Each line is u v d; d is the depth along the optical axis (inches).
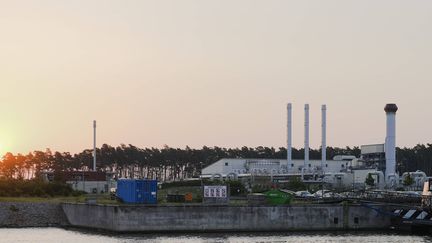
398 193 4857.3
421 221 3959.2
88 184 7322.8
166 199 4672.7
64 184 6072.8
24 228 4249.5
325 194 5029.5
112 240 3427.7
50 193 5797.2
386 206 4269.2
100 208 3998.5
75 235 3710.6
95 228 4074.8
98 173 7716.5
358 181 7524.6
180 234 3809.1
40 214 4512.8
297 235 3865.7
